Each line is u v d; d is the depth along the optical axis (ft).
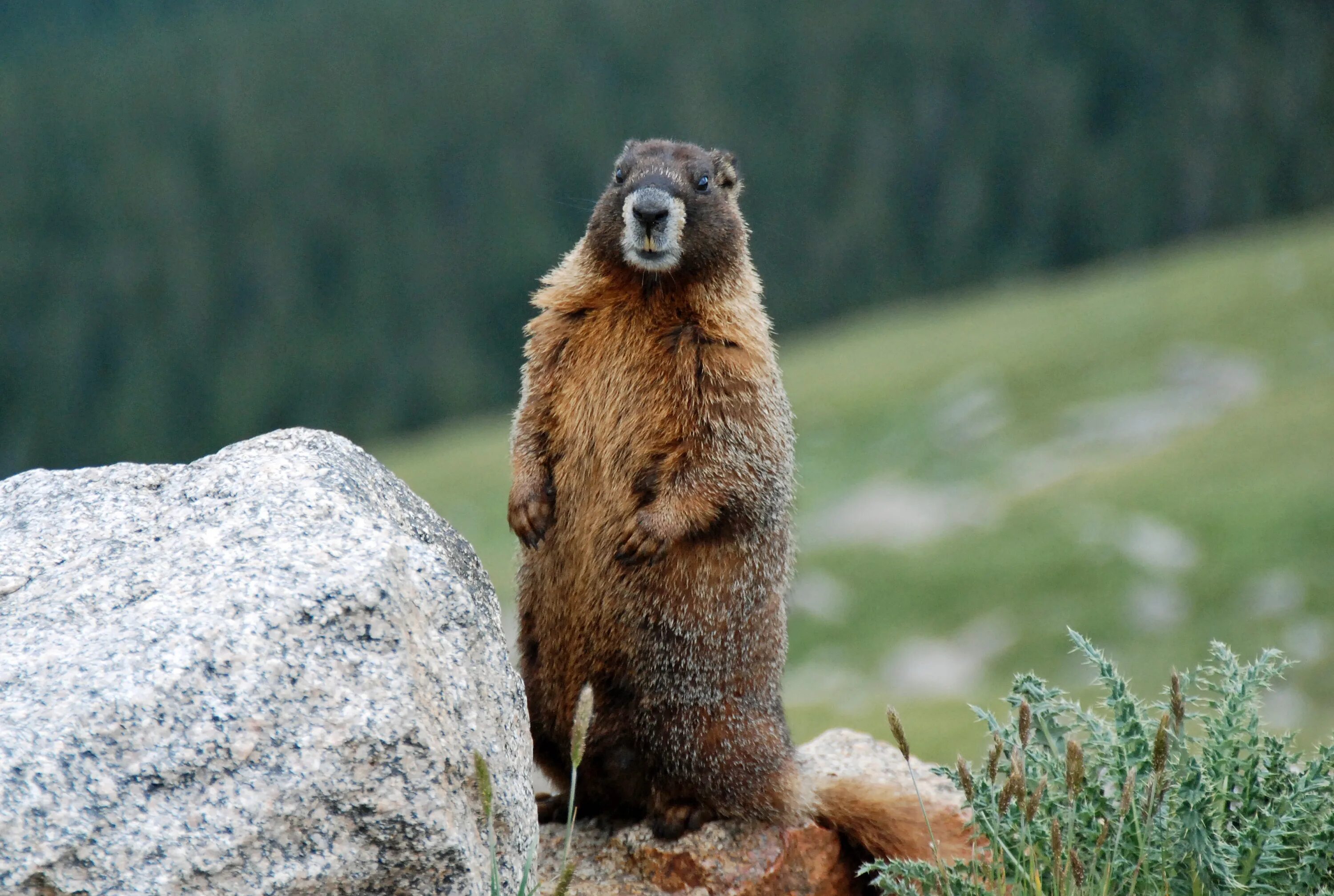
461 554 14.02
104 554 12.29
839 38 339.16
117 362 293.23
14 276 297.53
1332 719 57.36
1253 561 78.74
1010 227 312.71
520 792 12.32
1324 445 96.68
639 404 16.90
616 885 16.21
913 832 16.71
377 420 282.97
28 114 330.54
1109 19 337.52
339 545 11.97
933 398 144.15
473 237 316.40
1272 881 13.74
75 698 10.57
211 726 10.66
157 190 312.71
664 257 17.11
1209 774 14.46
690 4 358.84
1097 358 141.18
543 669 17.15
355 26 367.66
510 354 303.89
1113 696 15.17
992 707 60.08
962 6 351.67
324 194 315.99
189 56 364.38
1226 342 135.64
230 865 10.36
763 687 16.93
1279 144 308.60
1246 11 338.95
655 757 16.58
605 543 16.62
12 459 282.56
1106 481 100.89
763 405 17.10
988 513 102.94
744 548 16.71
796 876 16.35
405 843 10.91
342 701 11.00
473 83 339.36
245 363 288.71
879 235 308.19
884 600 87.25
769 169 322.96
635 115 337.93
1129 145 317.01
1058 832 12.73
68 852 9.98
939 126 327.06
